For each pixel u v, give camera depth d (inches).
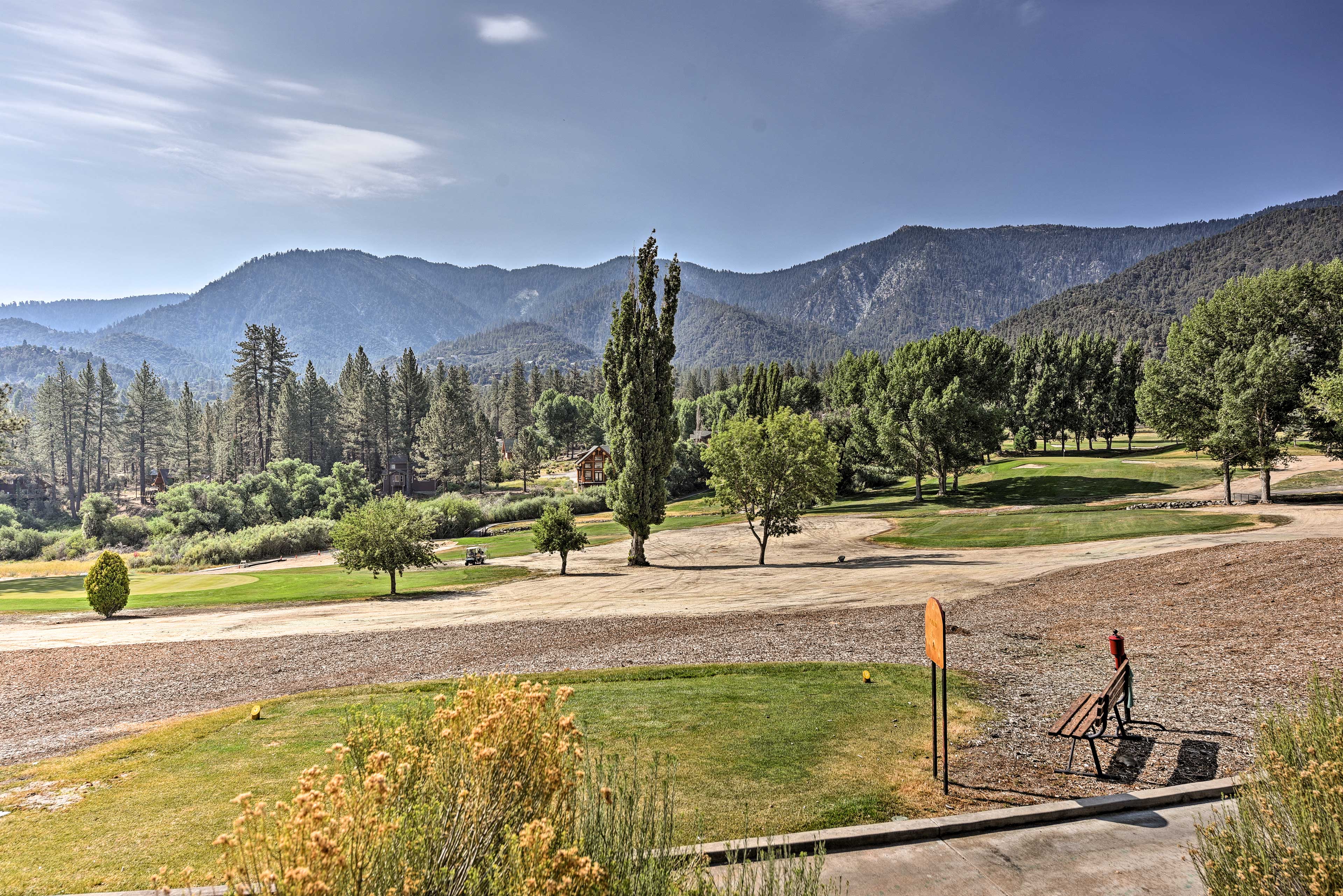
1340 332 1608.0
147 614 1088.8
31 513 3885.3
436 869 125.3
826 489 1541.6
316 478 3265.3
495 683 175.2
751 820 275.4
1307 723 225.0
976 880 231.6
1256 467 1692.9
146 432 4992.6
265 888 110.3
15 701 575.2
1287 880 153.6
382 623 937.5
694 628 810.8
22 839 282.5
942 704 450.9
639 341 1587.1
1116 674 368.8
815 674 551.2
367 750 190.4
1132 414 3599.9
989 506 2361.0
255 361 4399.6
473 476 5032.0
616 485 1622.8
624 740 387.2
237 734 439.2
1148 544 1268.5
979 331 3105.3
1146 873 234.5
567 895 121.6
